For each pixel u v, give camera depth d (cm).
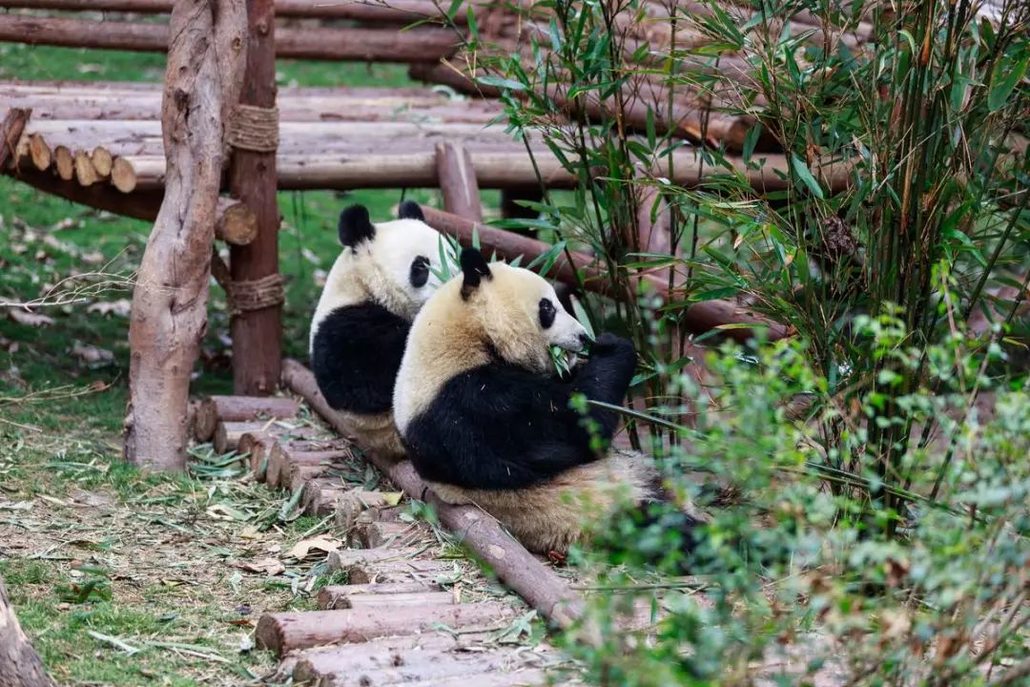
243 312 1488
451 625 858
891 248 889
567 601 823
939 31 887
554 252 1127
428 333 1030
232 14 1273
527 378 1022
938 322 950
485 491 999
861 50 1012
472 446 993
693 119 1459
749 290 988
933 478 780
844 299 1018
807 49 1035
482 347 1028
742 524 674
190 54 1241
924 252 880
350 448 1273
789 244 945
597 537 767
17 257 2005
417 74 2142
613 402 1015
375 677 768
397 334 1197
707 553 686
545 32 1138
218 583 993
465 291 1028
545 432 1006
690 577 896
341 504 1102
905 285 887
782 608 773
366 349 1190
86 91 1867
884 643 637
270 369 1507
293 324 1875
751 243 995
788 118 1002
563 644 684
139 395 1257
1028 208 1005
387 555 985
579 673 757
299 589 984
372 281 1215
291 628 838
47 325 1772
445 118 1814
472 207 1519
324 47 2023
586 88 1037
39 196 2402
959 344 708
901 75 892
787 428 695
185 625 904
